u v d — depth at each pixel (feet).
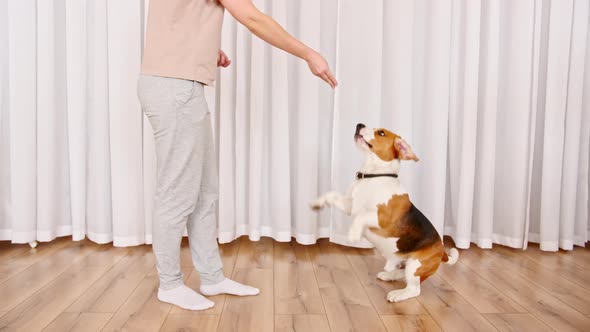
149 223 6.90
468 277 5.65
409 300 4.80
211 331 3.95
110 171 6.89
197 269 4.87
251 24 4.31
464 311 4.52
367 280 5.47
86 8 6.74
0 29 6.75
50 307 4.45
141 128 6.78
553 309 4.62
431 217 7.04
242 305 4.58
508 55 7.01
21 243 6.91
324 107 7.27
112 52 6.52
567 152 7.06
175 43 4.16
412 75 7.17
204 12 4.33
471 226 7.29
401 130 6.85
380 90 6.84
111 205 6.94
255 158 7.13
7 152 6.92
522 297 4.96
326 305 4.62
